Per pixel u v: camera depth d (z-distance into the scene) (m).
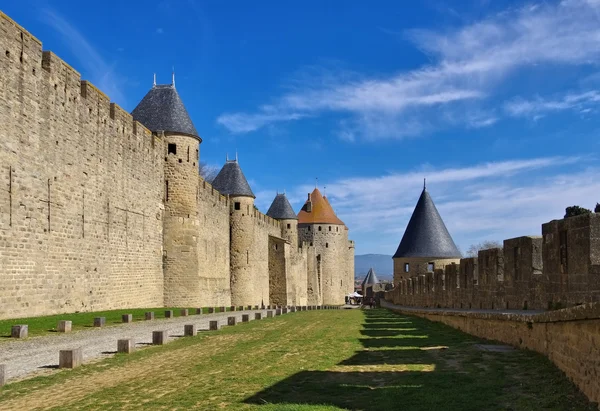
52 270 24.30
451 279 25.70
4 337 16.42
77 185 26.83
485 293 19.53
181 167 40.25
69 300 25.88
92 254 28.44
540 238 14.77
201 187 46.44
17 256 21.55
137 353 14.14
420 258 56.19
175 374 11.19
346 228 102.31
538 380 9.56
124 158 32.88
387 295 63.94
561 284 12.69
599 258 11.24
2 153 20.64
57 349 14.41
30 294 22.47
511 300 16.39
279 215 80.50
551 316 10.16
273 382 10.20
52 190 24.36
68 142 25.94
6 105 20.94
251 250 59.97
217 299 51.41
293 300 76.19
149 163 37.09
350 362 12.35
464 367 11.26
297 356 13.45
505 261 16.86
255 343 16.30
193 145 41.28
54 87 24.67
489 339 15.42
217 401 8.86
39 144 23.31
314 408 8.16
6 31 21.02
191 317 28.34
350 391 9.37
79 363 12.21
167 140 40.09
